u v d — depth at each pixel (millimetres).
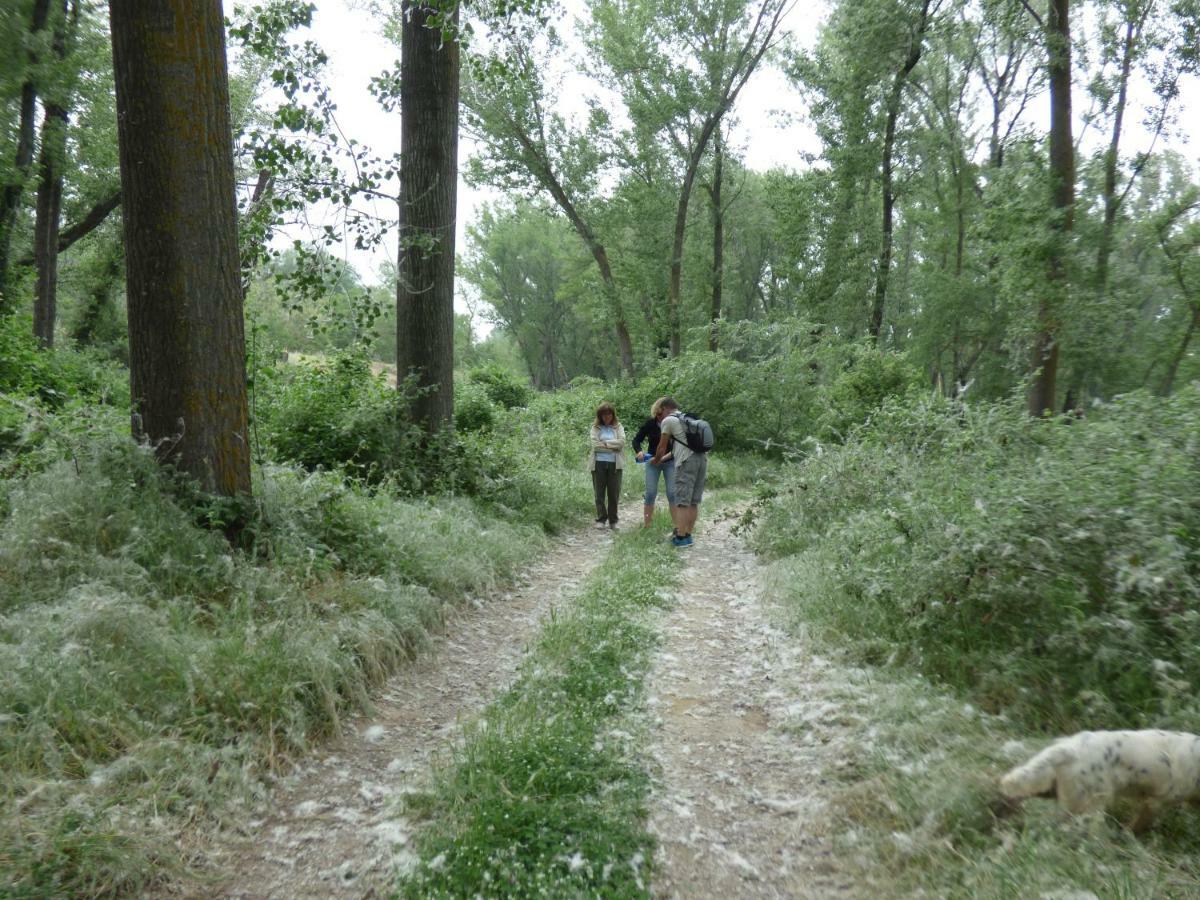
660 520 9875
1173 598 3578
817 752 3656
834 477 7730
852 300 27109
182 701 3482
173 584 4449
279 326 9352
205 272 5219
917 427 7840
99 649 3559
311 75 7715
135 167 5094
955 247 31906
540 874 2646
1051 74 15352
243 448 5473
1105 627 3676
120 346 25109
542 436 14773
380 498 7184
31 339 10859
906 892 2592
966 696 3879
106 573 4207
